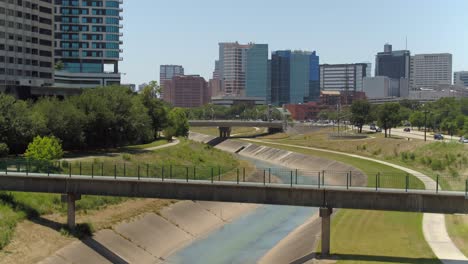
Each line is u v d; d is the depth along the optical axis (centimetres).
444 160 14075
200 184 6869
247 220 9606
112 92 14575
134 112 14550
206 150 17288
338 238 7331
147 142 16762
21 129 10894
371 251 6606
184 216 9062
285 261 6881
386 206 6381
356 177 12800
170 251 7694
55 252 6588
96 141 13625
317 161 17512
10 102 11075
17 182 7344
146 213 8612
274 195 6688
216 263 7138
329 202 6538
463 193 6259
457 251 6500
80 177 7231
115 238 7481
